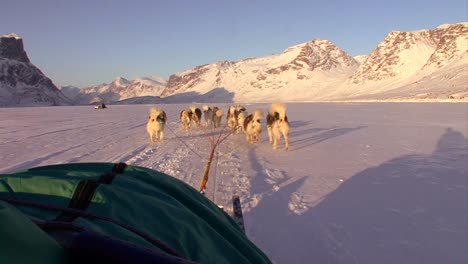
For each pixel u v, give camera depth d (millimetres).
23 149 12055
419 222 5383
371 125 21297
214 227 1677
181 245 1288
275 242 4727
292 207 6047
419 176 8047
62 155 10852
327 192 6934
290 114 34656
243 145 13258
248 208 5980
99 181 1504
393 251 4496
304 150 12078
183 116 19172
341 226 5250
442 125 20469
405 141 13977
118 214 1242
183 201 1730
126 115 35688
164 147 12656
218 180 7820
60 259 852
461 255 4391
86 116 33750
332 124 22312
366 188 7180
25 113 40125
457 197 6488
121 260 861
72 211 1137
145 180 1723
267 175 8336
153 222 1312
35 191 1241
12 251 744
